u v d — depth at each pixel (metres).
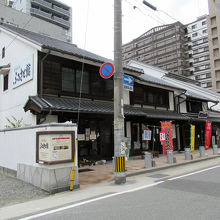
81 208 4.51
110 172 8.63
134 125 13.87
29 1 52.31
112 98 12.45
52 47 9.29
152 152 13.23
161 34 58.50
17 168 7.75
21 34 11.48
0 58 14.07
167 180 7.08
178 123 17.42
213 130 22.42
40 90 9.59
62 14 59.69
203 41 53.28
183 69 54.47
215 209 4.14
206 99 20.88
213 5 45.50
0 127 13.35
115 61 7.35
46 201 5.21
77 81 11.04
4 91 13.23
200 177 7.40
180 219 3.68
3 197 5.62
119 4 7.50
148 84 15.12
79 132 10.61
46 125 6.21
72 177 6.21
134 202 4.73
